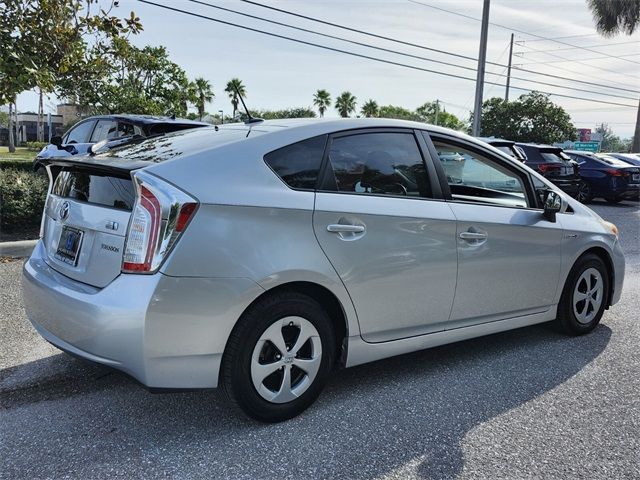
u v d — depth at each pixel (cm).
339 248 322
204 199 283
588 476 278
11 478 264
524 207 433
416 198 365
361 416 331
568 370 408
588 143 4428
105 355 281
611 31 3180
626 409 349
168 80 2052
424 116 7544
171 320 274
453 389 372
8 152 5012
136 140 380
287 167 319
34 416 323
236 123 386
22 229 816
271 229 299
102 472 271
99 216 302
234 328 295
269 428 315
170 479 267
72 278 310
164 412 331
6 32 759
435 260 365
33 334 443
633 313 559
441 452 296
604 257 496
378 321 346
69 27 857
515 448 302
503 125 3812
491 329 415
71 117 8156
